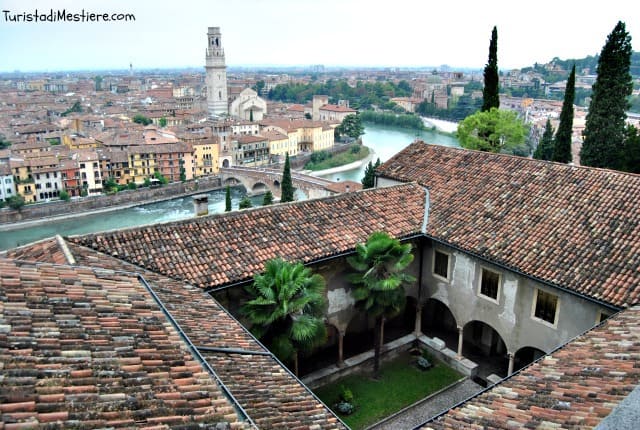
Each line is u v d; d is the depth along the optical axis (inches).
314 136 6756.9
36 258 851.4
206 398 488.4
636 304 818.2
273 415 533.3
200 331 695.7
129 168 4874.5
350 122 7288.4
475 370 1184.8
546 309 998.4
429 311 1387.8
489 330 1259.2
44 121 7770.7
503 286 1071.0
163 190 4798.2
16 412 386.3
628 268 885.8
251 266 956.6
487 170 1310.3
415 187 1346.0
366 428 1005.8
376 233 1058.7
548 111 7416.3
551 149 2940.5
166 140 5393.7
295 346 898.1
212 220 1040.2
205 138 5423.2
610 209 1023.0
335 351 1251.8
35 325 530.3
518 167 1268.5
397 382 1161.4
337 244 1069.8
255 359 676.7
